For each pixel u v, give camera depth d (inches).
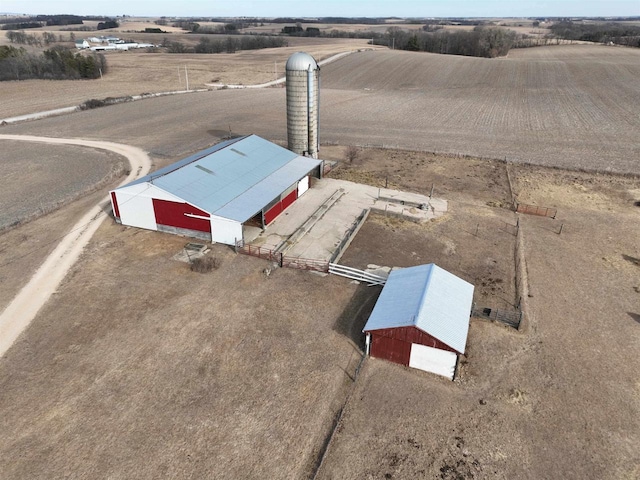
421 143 2201.0
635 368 822.5
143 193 1245.1
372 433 690.8
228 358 830.5
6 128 2479.1
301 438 682.8
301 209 1444.4
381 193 1578.5
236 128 2468.0
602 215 1434.5
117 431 688.4
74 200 1518.2
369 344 837.8
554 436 689.6
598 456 659.4
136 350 846.5
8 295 1007.6
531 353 855.1
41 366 810.8
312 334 895.7
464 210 1457.9
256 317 939.3
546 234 1309.1
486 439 684.1
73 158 1964.8
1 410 722.2
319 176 1706.4
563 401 751.7
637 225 1366.9
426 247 1232.2
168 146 2146.9
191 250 1191.6
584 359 842.2
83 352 842.2
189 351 845.2
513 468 641.6
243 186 1348.4
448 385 785.6
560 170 1835.6
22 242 1239.5
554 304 997.2
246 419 711.1
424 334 780.0
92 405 732.0
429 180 1724.9
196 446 666.8
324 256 1169.4
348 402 742.5
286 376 794.2
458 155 2005.4
